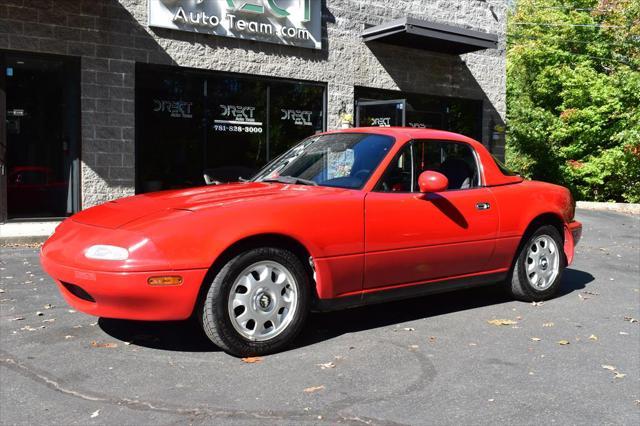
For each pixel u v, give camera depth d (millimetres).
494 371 3916
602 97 20453
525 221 5531
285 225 4102
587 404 3428
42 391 3438
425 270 4887
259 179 5277
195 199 4332
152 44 11617
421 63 15797
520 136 21172
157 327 4695
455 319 5172
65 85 11133
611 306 5848
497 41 15117
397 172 4867
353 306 4578
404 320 5105
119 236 3869
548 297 5977
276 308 4121
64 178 11273
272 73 13125
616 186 20766
